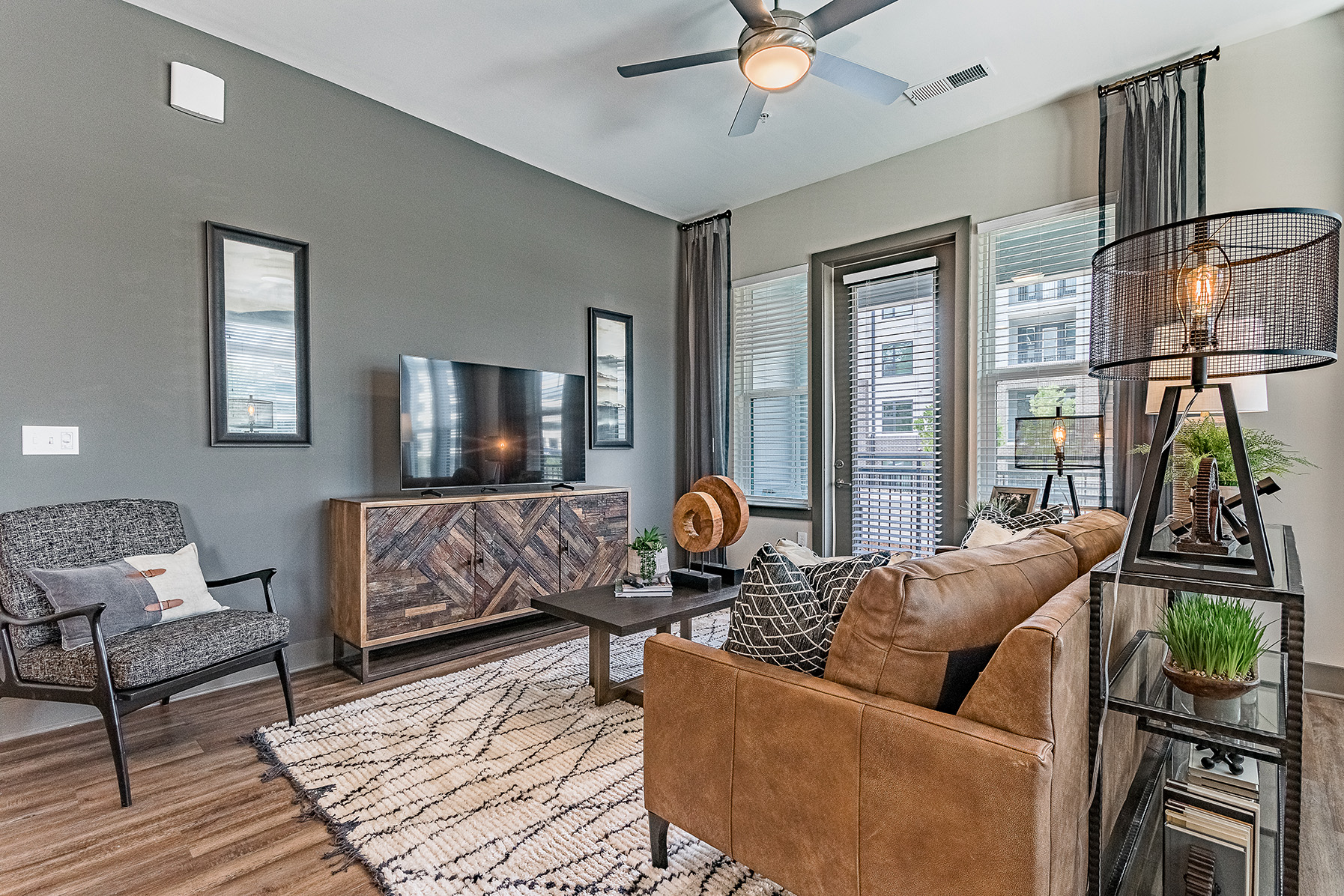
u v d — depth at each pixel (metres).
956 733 1.11
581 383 4.33
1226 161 3.02
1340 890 1.58
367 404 3.49
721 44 3.01
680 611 2.62
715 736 1.47
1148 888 1.41
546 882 1.60
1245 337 1.14
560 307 4.48
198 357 2.92
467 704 2.72
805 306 4.70
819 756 1.27
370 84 3.36
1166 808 1.39
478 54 3.10
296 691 2.91
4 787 2.07
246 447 3.06
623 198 4.87
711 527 2.88
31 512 2.32
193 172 2.91
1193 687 1.38
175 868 1.66
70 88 2.60
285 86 3.19
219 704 2.74
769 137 3.91
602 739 2.39
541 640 3.67
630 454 4.96
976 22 2.84
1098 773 1.30
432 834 1.80
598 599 2.83
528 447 3.97
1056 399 3.52
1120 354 1.30
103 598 2.21
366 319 3.49
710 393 5.10
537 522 3.76
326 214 3.34
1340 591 2.77
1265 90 2.93
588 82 3.32
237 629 2.33
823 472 4.59
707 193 4.79
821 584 1.52
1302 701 1.14
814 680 1.34
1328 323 1.13
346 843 1.76
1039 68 3.20
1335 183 2.79
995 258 3.77
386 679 3.08
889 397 4.30
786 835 1.33
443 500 3.31
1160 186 3.11
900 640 1.25
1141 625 1.95
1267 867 1.42
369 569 3.05
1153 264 1.24
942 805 1.11
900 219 4.16
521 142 3.99
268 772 2.16
